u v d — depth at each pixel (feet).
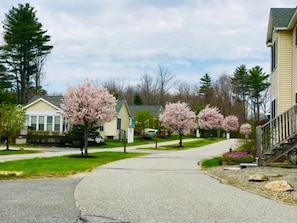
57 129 132.05
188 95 303.07
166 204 26.48
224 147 132.26
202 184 37.19
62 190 32.58
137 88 293.23
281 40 62.49
